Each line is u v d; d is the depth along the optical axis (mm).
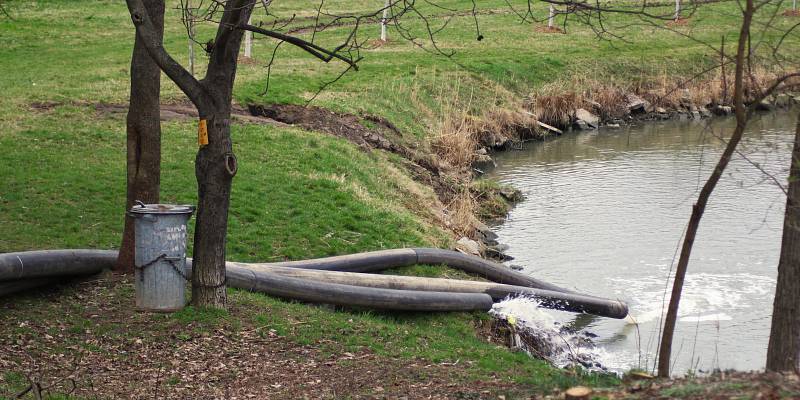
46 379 9719
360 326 12531
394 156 25359
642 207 23734
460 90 34000
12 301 12156
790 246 9766
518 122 33688
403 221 19203
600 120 36781
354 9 46812
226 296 12352
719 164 9297
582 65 39656
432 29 43375
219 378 10023
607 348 14844
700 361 14164
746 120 9086
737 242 20578
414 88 31797
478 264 17000
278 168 20562
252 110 25562
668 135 34281
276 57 34281
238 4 10680
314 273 14391
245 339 11359
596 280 18250
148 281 11734
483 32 43594
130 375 10023
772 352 9977
